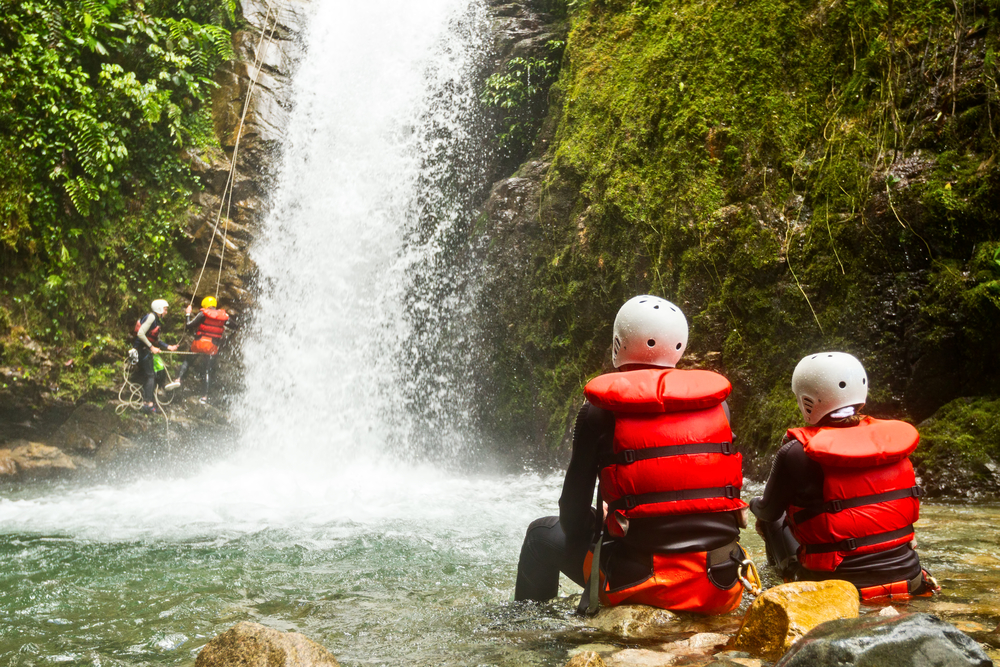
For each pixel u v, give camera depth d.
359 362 13.01
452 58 13.99
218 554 4.77
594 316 10.27
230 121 14.17
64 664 2.66
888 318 7.28
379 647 2.76
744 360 8.29
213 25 14.16
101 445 11.81
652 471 2.55
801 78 8.67
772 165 8.55
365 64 14.63
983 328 6.62
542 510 6.79
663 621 2.59
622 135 10.13
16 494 9.09
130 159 12.80
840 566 2.74
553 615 2.99
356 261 13.54
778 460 2.89
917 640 1.80
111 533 5.63
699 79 9.45
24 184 11.23
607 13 11.49
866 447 2.72
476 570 4.25
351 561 4.53
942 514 5.29
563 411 10.54
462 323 12.22
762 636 2.35
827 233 7.80
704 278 8.74
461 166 13.39
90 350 12.12
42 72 11.38
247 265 13.69
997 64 7.19
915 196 7.25
